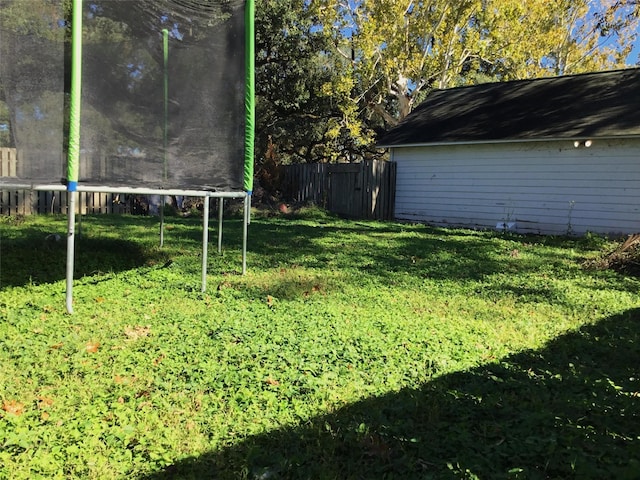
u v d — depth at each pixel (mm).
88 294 5145
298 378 3170
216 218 14742
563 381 3219
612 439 2463
